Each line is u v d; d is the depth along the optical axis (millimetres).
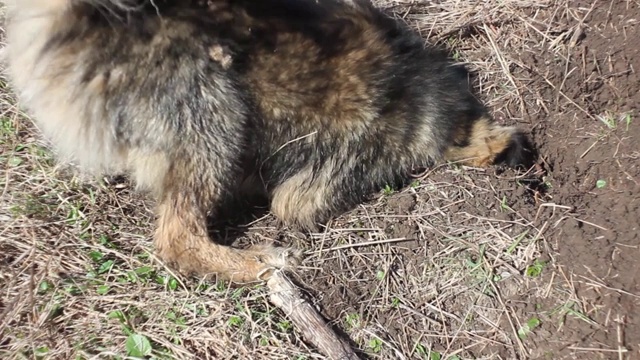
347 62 1046
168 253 1000
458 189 1122
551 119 1236
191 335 937
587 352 941
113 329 933
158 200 1022
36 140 1121
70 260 992
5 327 916
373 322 980
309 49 1016
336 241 1064
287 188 1086
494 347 964
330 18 1062
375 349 956
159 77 933
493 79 1285
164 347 925
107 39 922
